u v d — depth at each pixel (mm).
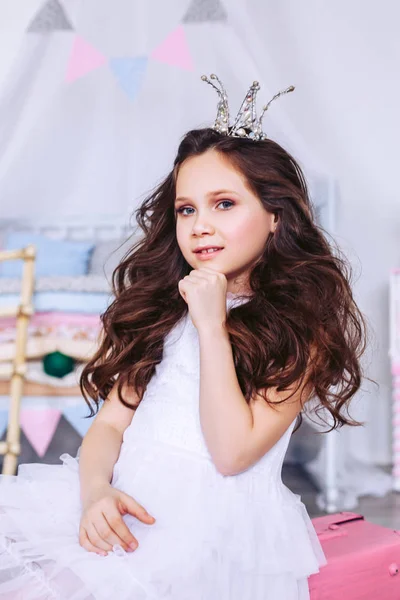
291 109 2748
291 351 892
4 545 781
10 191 2748
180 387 927
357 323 1025
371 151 2758
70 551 767
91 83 2758
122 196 2844
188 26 2488
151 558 764
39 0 2746
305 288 944
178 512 823
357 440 2707
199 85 2633
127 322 1043
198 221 912
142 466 878
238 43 2441
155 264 1076
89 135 2789
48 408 2189
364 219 2752
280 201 951
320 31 2754
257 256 953
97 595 718
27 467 982
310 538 901
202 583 768
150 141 2719
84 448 956
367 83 2766
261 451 847
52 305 2201
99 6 2479
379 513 2057
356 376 1011
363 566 923
